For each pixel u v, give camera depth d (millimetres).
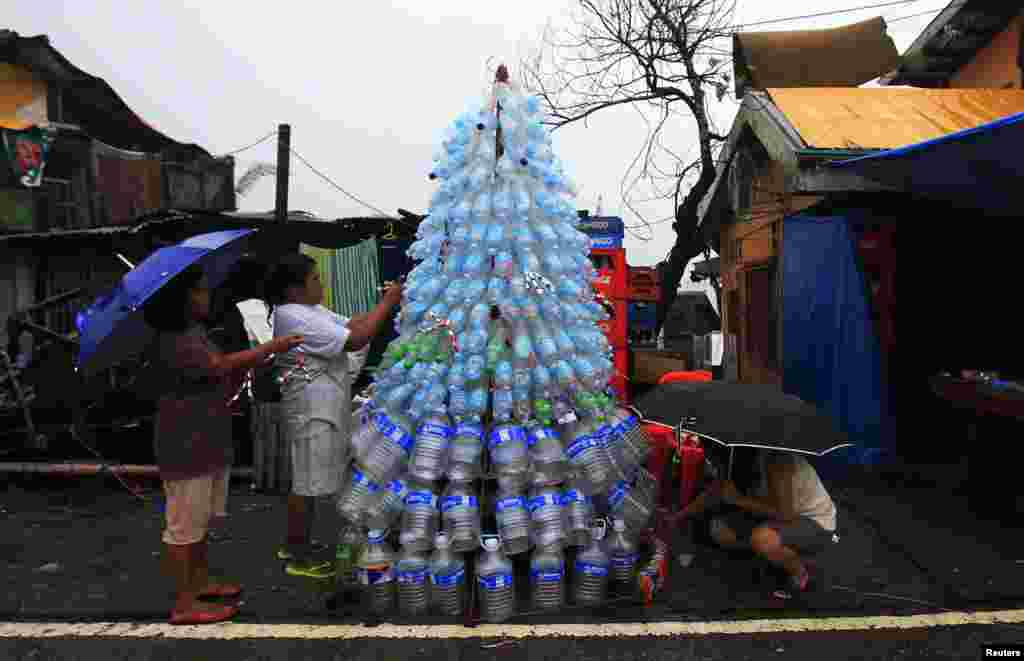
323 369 4152
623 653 3334
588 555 3812
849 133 7113
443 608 3713
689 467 5164
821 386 7090
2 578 4324
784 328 7301
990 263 7027
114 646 3412
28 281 11602
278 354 4227
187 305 3561
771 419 3736
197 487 3600
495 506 3910
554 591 3738
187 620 3643
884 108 7914
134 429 6758
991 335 6992
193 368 3492
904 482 6336
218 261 4277
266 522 5422
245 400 6715
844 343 6988
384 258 10945
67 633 3549
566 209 4266
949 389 5762
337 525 5273
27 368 6922
